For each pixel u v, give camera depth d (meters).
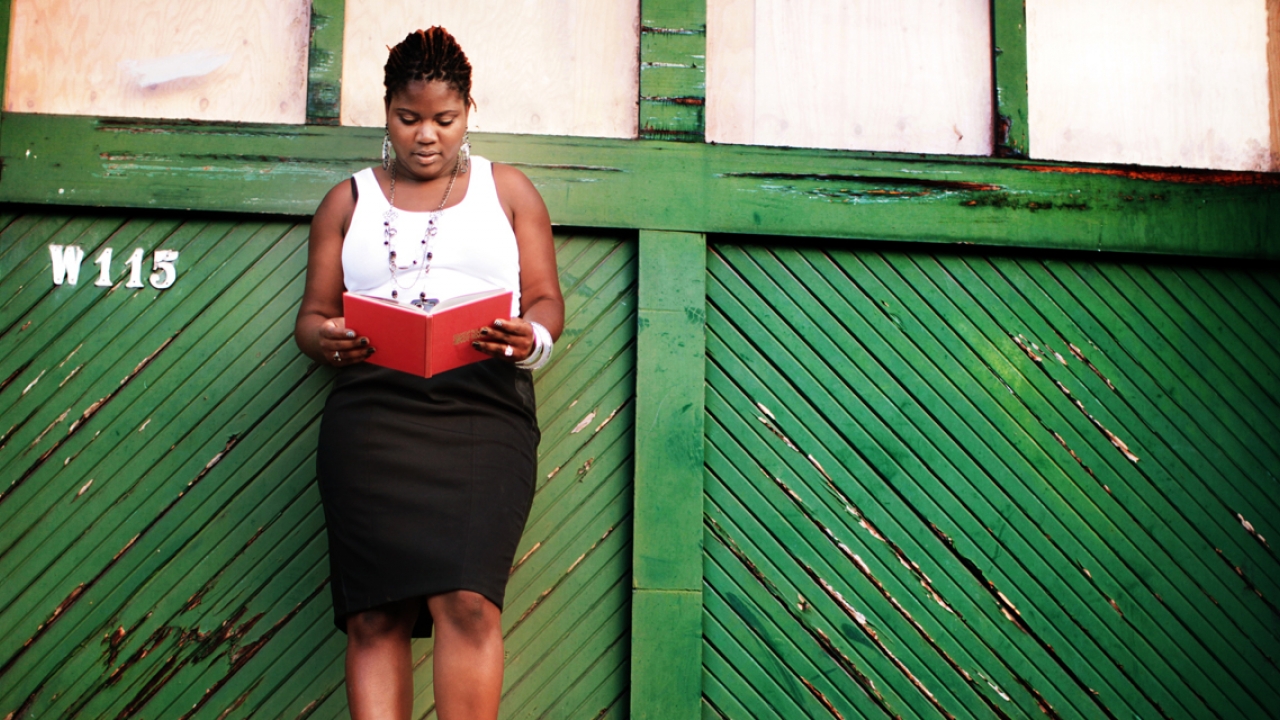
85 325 2.80
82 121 2.83
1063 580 2.91
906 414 2.94
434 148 2.42
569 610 2.75
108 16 2.96
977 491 2.93
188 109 2.94
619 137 2.99
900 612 2.85
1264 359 3.08
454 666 2.14
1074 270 3.07
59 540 2.71
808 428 2.90
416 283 2.40
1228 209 3.07
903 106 3.12
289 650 2.71
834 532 2.86
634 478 2.78
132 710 2.66
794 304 2.96
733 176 2.95
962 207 2.99
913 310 3.00
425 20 3.01
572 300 2.89
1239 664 2.93
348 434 2.26
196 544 2.74
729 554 2.82
